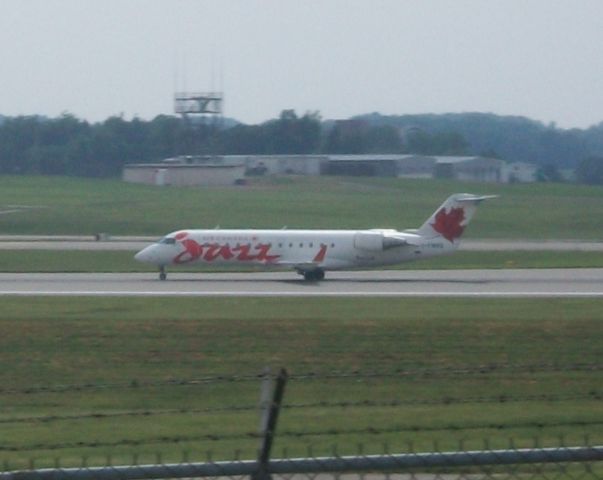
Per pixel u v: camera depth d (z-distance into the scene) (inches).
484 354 6343.5
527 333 7066.9
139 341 6781.5
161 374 5792.3
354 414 4421.8
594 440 3897.6
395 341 6766.7
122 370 5895.7
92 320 7682.1
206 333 7057.1
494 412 4480.8
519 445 3774.6
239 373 5802.2
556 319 7741.1
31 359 6200.8
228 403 4936.0
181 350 6471.5
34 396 5027.1
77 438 3878.0
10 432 4033.0
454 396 4955.7
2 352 6402.6
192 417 4367.6
